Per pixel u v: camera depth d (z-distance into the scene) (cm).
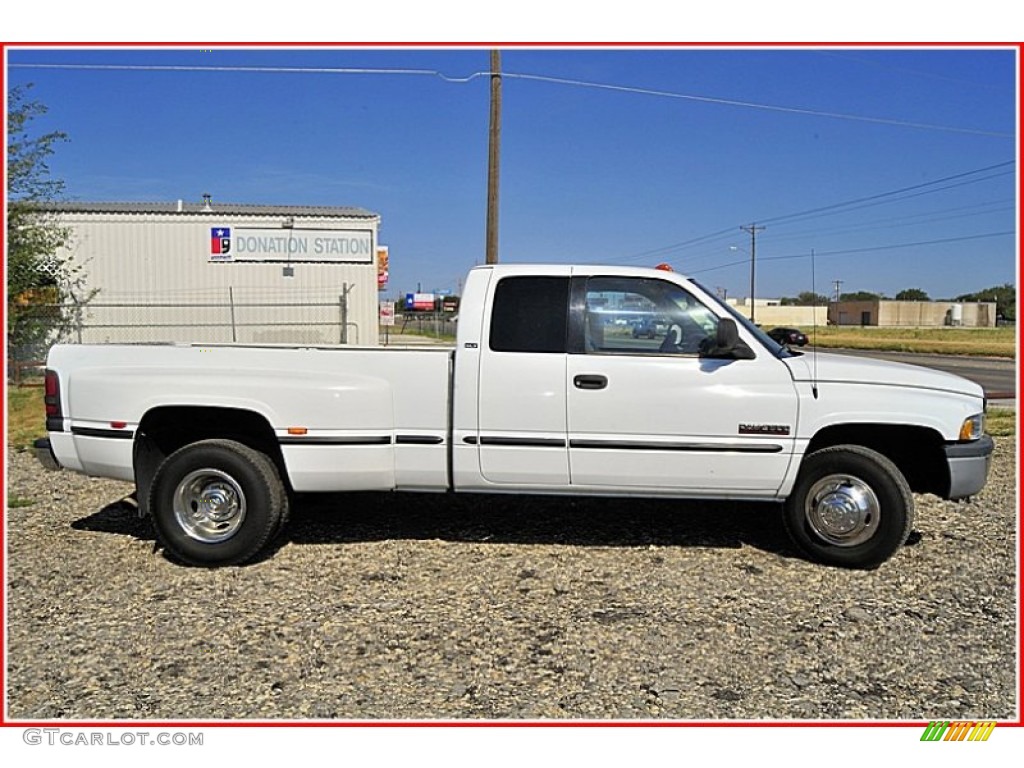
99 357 590
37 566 574
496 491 583
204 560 568
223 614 489
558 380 564
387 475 580
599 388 562
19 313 2314
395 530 657
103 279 2711
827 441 592
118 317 2719
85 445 583
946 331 5803
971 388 568
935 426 550
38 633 463
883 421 551
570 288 576
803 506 568
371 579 547
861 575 554
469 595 518
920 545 618
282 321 2792
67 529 663
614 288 576
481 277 582
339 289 2816
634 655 436
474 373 568
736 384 561
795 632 465
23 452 1023
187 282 2755
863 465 553
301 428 570
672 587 532
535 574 555
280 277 2789
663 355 568
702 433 561
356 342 2816
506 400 567
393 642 451
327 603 506
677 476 566
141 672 417
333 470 574
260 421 588
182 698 391
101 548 614
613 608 498
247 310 2780
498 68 1658
